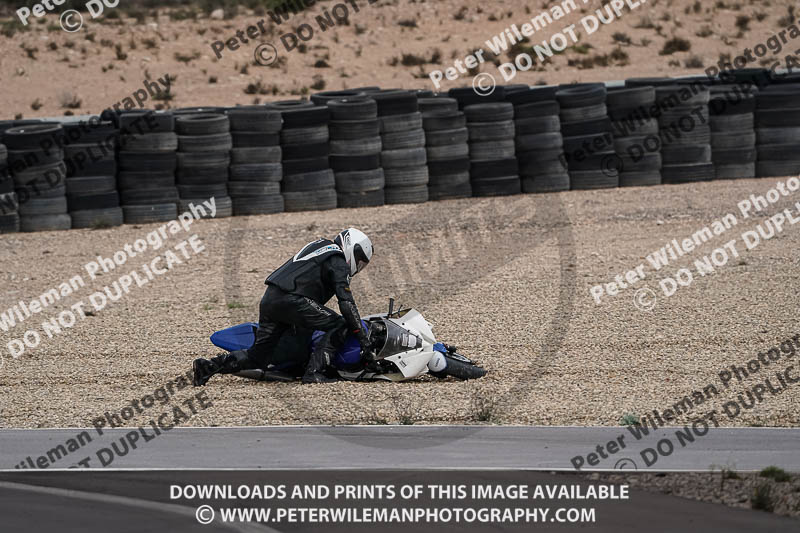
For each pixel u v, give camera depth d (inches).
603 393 1133.7
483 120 2605.8
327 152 2549.2
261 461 906.1
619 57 4618.6
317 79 4247.0
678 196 2513.5
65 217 2407.7
